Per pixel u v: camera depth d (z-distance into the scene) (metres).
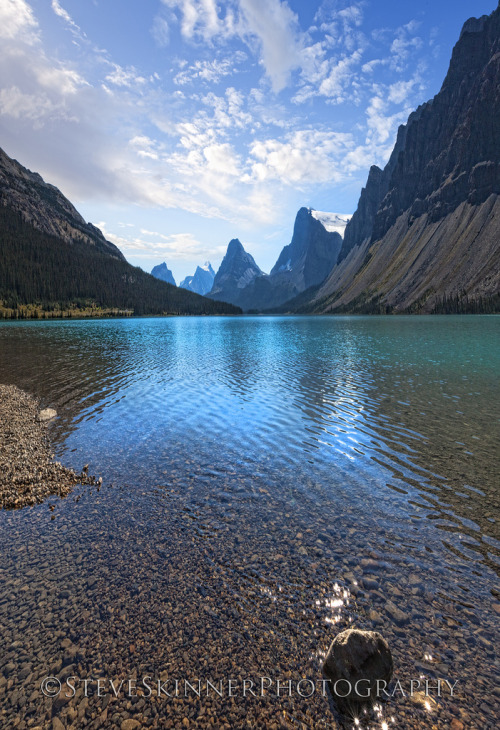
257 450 16.80
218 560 9.10
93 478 13.89
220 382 32.50
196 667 6.34
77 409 23.91
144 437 18.66
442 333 85.19
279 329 120.69
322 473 14.25
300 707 5.65
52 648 6.73
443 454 15.98
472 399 25.44
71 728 5.38
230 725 5.42
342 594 7.94
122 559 9.19
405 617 7.32
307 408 23.77
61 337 85.94
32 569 8.88
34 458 15.75
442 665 6.29
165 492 12.78
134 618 7.38
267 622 7.25
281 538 10.01
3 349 59.62
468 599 7.77
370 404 24.48
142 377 35.00
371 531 10.30
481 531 10.24
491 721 5.37
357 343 66.69
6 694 5.90
